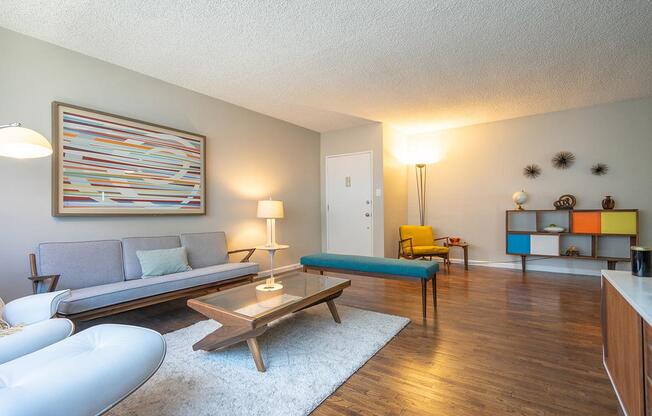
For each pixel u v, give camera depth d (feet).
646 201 14.06
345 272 11.05
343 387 5.83
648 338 3.28
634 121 14.23
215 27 8.39
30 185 8.69
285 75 11.35
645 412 3.37
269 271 15.88
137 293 8.38
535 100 14.12
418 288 12.92
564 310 10.03
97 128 9.92
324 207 19.49
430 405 5.27
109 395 3.72
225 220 13.87
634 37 8.86
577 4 7.45
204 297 7.54
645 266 4.75
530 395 5.52
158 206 11.39
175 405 5.26
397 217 18.81
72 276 8.66
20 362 4.04
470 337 7.99
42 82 8.94
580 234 14.51
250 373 6.26
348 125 18.03
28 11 7.65
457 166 18.52
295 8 7.60
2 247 8.23
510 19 8.05
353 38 8.94
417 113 15.83
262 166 15.70
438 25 8.31
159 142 11.47
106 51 9.63
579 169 15.35
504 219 17.20
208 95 13.23
